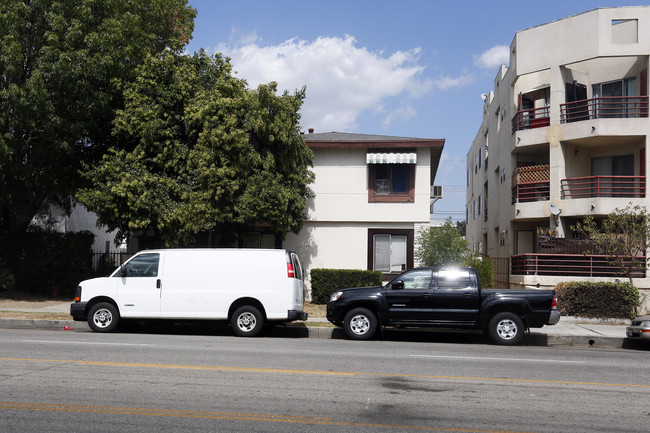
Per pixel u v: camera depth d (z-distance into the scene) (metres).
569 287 17.38
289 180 19.11
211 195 16.94
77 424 5.75
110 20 17.94
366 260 21.36
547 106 23.14
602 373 9.12
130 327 14.84
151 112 17.23
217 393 7.12
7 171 18.59
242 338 12.96
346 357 10.18
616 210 18.53
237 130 16.94
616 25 22.55
